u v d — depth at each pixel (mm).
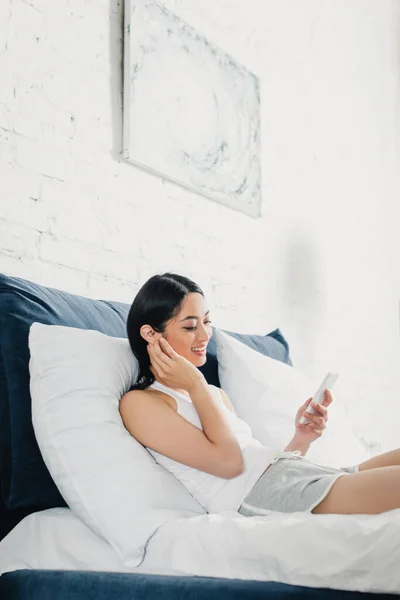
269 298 3150
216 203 2836
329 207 3773
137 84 2408
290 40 3562
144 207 2443
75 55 2217
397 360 4359
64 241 2113
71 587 1227
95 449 1438
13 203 1966
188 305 1730
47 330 1556
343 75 4102
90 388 1518
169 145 2543
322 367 3541
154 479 1449
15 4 2029
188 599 1104
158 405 1568
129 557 1322
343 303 3807
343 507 1417
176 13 2703
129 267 2352
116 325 1859
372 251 4211
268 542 1180
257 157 3090
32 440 1527
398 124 4742
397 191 4641
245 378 2070
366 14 4473
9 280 1658
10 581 1304
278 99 3395
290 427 2016
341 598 1050
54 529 1434
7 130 1971
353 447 2184
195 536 1281
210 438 1560
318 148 3727
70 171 2158
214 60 2838
